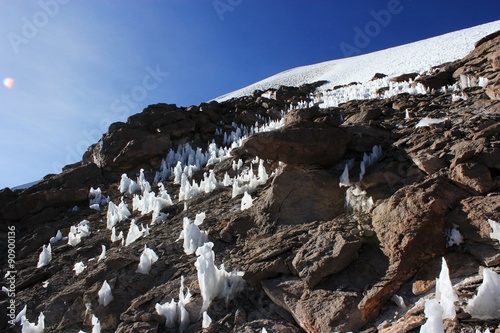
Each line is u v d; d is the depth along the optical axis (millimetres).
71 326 7754
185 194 12578
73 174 17031
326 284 6070
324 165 9477
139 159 17500
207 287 6621
